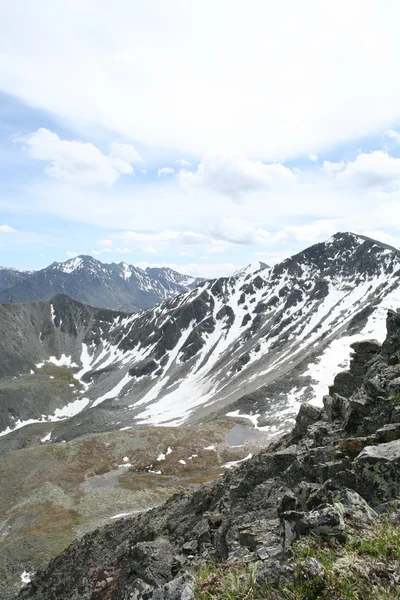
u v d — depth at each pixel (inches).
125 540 1262.3
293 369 5664.4
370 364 1059.9
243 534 523.8
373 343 1111.6
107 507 3014.3
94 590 838.5
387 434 608.1
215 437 4473.4
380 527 327.0
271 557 343.6
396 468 442.9
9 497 3427.7
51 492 3383.4
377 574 270.1
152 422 6820.9
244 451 4042.8
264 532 511.5
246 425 4709.6
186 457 4089.6
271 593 280.2
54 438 7096.5
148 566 700.0
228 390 7140.8
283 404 4923.7
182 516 1066.1
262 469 845.8
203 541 705.0
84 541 1497.3
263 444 4106.8
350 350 5531.5
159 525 1123.9
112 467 4010.8
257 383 6387.8
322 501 495.2
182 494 1315.2
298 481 747.4
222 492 983.6
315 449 763.4
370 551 297.0
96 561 1278.3
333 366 5305.1
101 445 4490.7
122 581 773.9
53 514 2967.5
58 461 4101.9
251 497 754.2
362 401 805.9
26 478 3745.1
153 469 3917.3
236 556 482.3
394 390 749.9
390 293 7042.3
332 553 308.2
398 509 368.5
